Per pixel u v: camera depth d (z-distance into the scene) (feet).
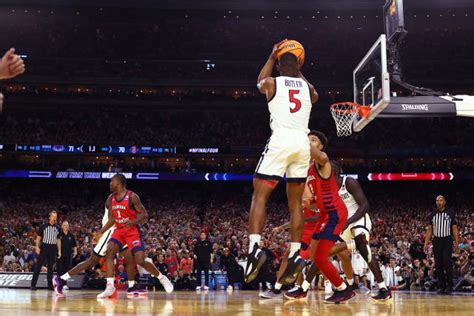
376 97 33.86
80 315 12.10
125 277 49.32
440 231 32.58
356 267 46.09
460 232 76.89
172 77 113.70
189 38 118.62
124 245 26.48
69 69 112.68
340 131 38.45
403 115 35.29
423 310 14.44
